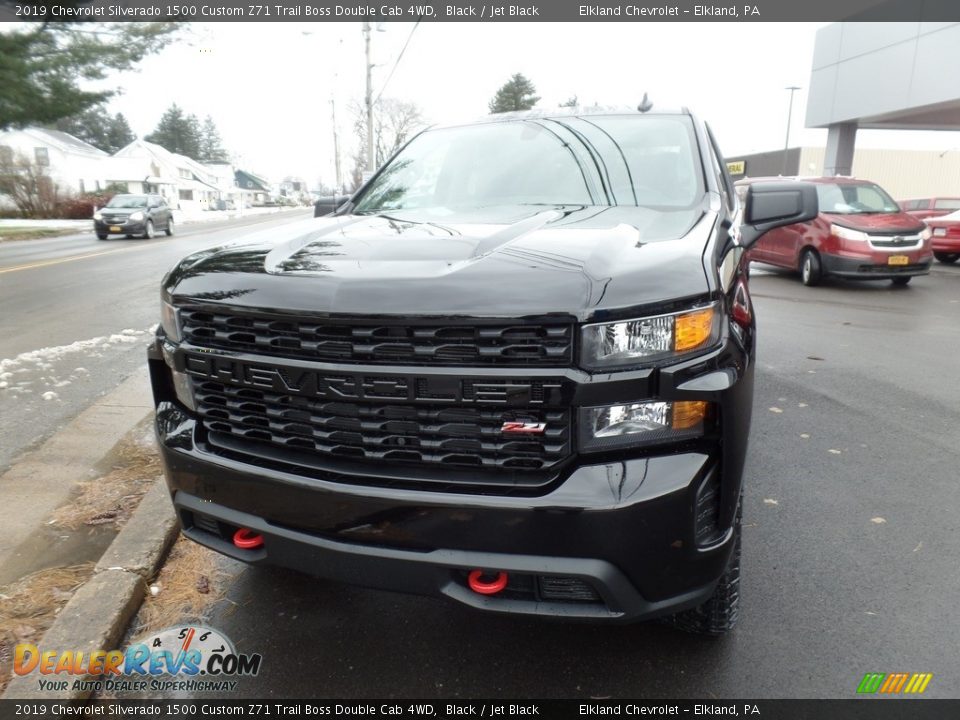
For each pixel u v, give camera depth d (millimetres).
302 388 1915
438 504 1797
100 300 9836
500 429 1788
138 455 3957
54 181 38594
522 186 3090
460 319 1729
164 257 16031
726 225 2492
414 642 2428
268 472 1993
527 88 54094
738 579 2258
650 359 1755
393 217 2889
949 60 15875
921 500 3473
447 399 1788
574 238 2117
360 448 1904
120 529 3141
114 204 23266
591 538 1742
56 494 3473
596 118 3508
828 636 2430
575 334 1724
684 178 2975
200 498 2172
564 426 1764
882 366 6047
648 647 2379
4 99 17844
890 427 4508
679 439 1798
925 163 37219
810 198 3062
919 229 10547
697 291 1805
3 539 3045
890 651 2350
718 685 2197
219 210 64188
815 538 3105
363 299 1811
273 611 2605
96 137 100438
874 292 10641
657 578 1814
